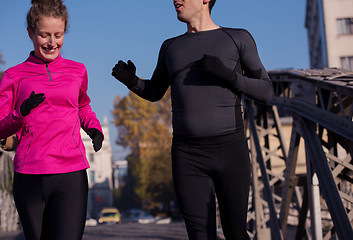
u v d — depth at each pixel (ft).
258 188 29.53
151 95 8.90
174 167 8.04
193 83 7.75
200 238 7.83
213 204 7.96
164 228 48.06
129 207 210.18
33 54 8.02
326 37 92.12
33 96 6.96
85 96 8.37
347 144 15.93
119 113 175.52
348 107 16.60
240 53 7.93
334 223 14.96
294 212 45.68
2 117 7.64
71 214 7.51
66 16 7.69
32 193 7.48
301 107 19.88
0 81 7.78
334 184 15.46
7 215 28.86
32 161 7.48
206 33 8.00
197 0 7.96
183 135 7.82
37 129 7.55
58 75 7.84
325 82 15.70
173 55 8.07
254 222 32.32
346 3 91.86
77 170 7.73
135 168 157.79
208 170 7.79
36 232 7.48
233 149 7.72
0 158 27.17
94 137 7.95
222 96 7.68
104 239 34.22
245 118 30.60
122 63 8.32
